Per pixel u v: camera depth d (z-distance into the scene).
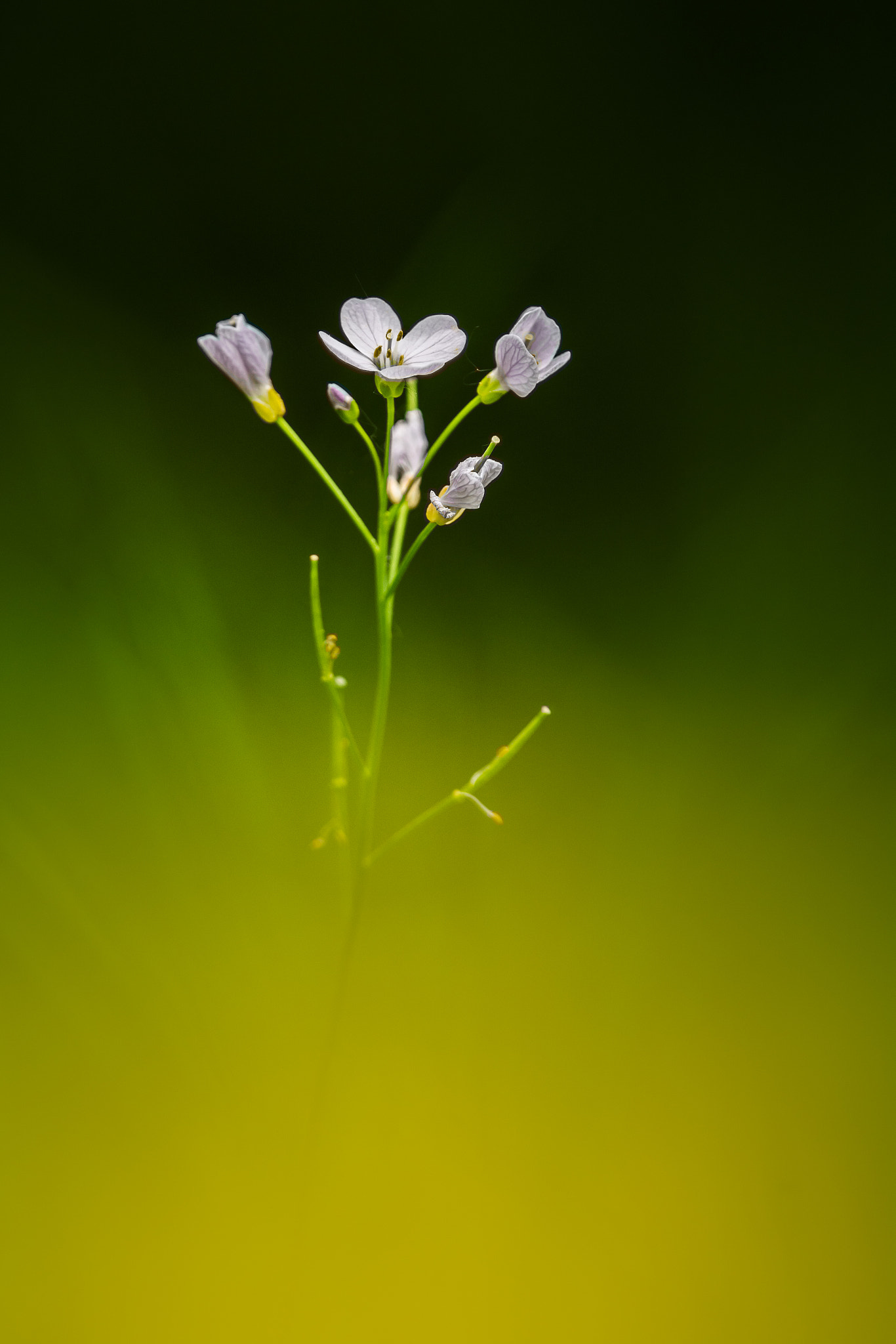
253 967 0.66
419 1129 0.65
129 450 0.70
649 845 0.68
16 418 0.70
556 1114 0.65
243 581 0.70
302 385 0.72
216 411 0.71
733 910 0.68
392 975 0.66
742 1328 0.63
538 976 0.67
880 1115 0.65
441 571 0.71
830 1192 0.64
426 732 0.69
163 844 0.67
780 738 0.70
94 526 0.69
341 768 0.64
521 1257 0.64
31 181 0.72
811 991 0.67
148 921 0.66
